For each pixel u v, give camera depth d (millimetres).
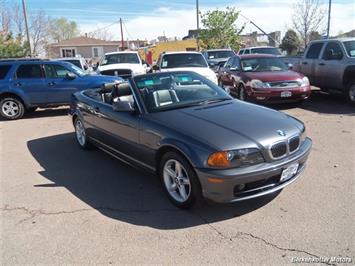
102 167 5664
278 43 40875
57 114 10883
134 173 5316
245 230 3539
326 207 3887
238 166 3547
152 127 4277
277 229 3516
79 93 6863
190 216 3885
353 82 9484
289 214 3781
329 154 5621
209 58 19000
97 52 56188
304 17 30547
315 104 10117
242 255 3148
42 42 43938
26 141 7629
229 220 3748
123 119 4852
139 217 3932
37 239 3584
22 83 10086
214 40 31250
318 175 4766
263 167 3594
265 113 4383
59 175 5383
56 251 3365
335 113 8766
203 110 4457
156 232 3600
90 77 10422
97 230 3691
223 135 3701
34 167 5824
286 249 3193
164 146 4059
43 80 10180
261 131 3797
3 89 10031
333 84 10188
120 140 5066
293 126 4098
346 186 4398
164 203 4246
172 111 4504
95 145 6254
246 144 3590
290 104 10164
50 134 8195
